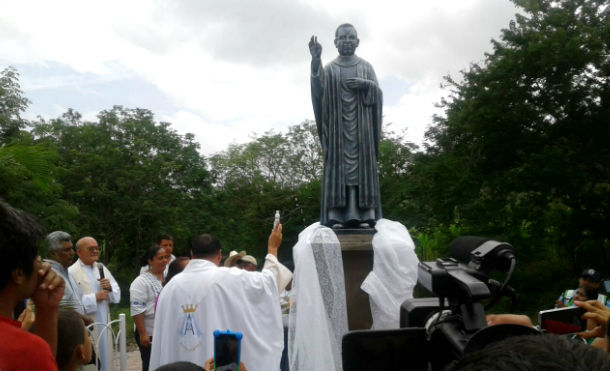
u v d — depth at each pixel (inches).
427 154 794.2
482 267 79.7
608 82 663.1
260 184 1483.8
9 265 80.9
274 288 172.4
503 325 57.7
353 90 288.5
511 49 678.5
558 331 117.0
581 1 691.4
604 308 103.2
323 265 252.4
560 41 641.6
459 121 721.0
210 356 161.9
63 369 120.6
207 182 1414.9
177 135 1400.1
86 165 1179.9
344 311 248.1
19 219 83.5
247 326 165.5
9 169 524.7
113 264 1234.0
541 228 703.7
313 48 287.3
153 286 256.2
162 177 1286.9
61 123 1284.4
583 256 743.1
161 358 165.5
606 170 668.1
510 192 701.9
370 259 270.4
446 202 724.7
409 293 252.7
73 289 217.8
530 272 759.1
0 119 792.3
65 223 730.8
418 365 78.2
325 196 285.0
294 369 240.7
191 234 1256.8
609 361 30.4
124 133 1315.2
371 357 77.9
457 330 73.9
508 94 675.4
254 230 1390.3
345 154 286.2
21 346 80.4
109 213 1219.2
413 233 988.6
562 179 633.0
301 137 1608.0
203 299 164.9
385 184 1157.1
